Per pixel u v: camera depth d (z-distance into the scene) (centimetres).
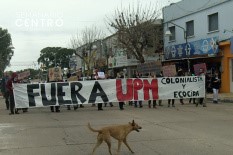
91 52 6450
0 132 1259
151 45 3812
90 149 970
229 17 2825
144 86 2034
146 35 3750
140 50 3744
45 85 1916
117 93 1991
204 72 2161
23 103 1883
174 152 915
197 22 3244
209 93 2953
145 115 1666
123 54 4541
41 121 1520
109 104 2252
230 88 2866
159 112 1781
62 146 1011
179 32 3519
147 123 1412
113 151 941
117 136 887
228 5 2834
